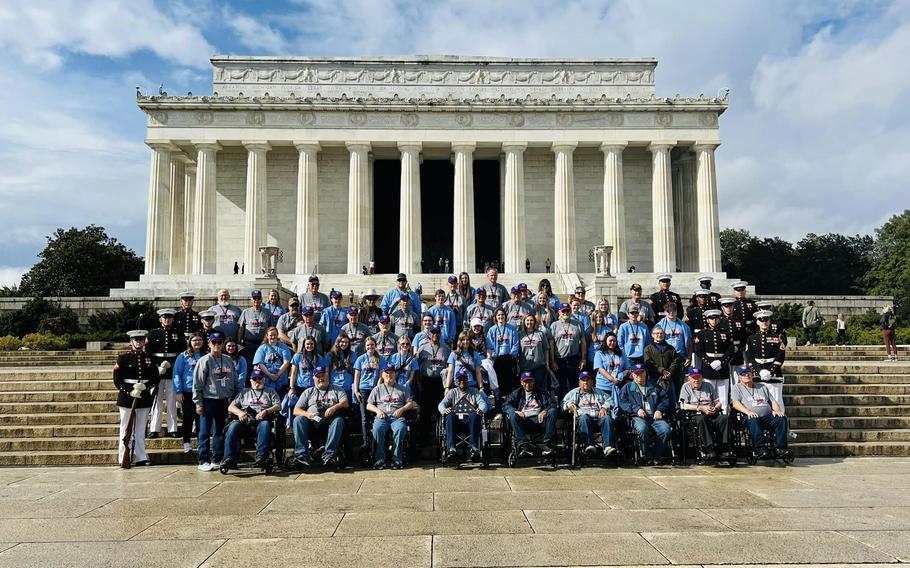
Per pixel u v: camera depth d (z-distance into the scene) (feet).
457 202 200.44
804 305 162.81
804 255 291.79
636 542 33.47
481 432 54.54
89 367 103.60
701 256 201.46
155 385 59.16
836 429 65.92
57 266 246.27
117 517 39.11
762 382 59.41
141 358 57.72
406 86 218.38
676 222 228.02
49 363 112.47
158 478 51.26
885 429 66.13
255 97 198.70
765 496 43.50
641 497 43.34
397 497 43.83
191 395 58.54
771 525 36.45
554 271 212.23
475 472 52.65
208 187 197.47
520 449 54.80
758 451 55.62
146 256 192.75
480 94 219.00
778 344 60.18
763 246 294.46
